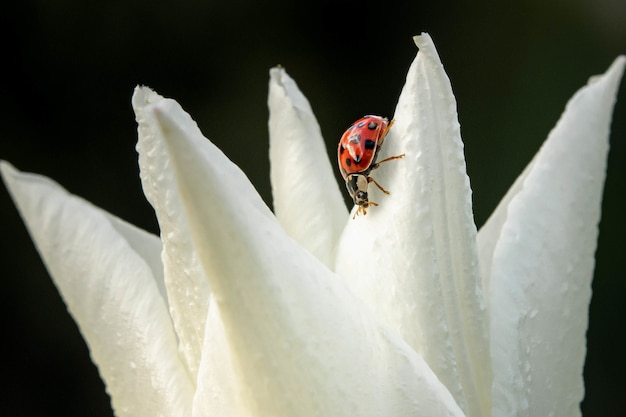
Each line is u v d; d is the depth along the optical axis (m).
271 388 0.15
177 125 0.14
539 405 0.16
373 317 0.15
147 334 0.17
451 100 0.16
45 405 0.35
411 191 0.16
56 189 0.17
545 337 0.16
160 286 0.17
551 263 0.16
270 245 0.15
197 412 0.15
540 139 0.34
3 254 0.35
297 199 0.17
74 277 0.17
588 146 0.17
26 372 0.35
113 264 0.17
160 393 0.17
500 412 0.16
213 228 0.15
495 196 0.34
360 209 0.16
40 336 0.35
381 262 0.16
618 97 0.33
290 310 0.15
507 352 0.16
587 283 0.17
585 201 0.17
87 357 0.35
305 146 0.17
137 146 0.16
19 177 0.17
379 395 0.15
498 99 0.35
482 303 0.16
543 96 0.34
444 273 0.16
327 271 0.15
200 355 0.16
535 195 0.17
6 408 0.35
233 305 0.15
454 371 0.16
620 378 0.31
